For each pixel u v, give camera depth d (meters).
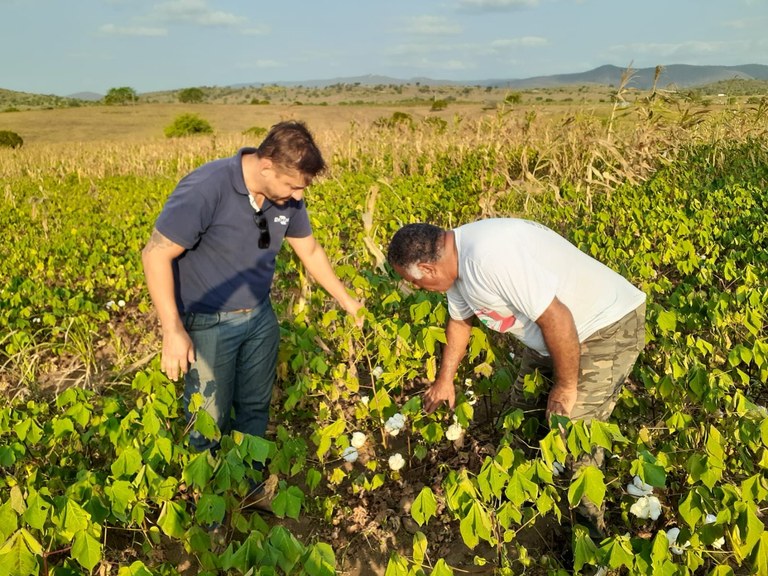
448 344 3.15
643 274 4.48
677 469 2.98
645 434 2.90
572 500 2.16
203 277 2.81
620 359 2.74
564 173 10.29
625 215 6.89
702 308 3.84
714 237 5.93
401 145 15.10
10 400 4.28
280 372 3.96
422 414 3.41
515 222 2.64
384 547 3.07
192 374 3.00
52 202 13.62
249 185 2.66
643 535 2.95
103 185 17.03
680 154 10.99
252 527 2.71
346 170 14.28
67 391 2.86
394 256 2.71
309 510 3.34
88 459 3.34
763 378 3.03
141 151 23.66
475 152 12.63
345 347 3.97
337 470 3.31
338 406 3.81
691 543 2.24
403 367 3.51
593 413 2.84
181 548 3.11
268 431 3.99
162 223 2.57
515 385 3.22
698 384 2.79
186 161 21.45
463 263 2.64
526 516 2.66
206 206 2.59
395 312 4.43
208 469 2.27
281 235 2.91
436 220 8.72
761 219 6.30
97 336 5.61
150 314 6.14
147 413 2.52
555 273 2.56
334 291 3.37
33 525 2.11
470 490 2.21
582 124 10.73
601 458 2.89
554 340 2.53
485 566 2.89
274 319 3.20
